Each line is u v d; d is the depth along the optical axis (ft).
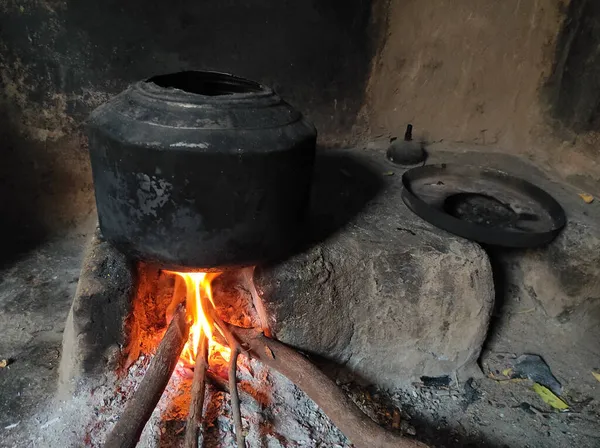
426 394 4.40
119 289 3.51
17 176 5.48
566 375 4.72
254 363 4.01
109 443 2.95
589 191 5.39
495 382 4.58
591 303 5.00
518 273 5.47
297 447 3.58
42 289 5.08
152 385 3.28
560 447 4.02
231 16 5.13
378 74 5.87
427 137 6.34
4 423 3.65
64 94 5.17
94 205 5.85
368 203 4.78
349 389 4.25
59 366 4.14
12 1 4.66
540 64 5.87
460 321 4.26
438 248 4.12
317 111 5.87
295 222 3.39
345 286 3.93
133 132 2.85
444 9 5.59
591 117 5.32
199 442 3.47
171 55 5.17
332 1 5.32
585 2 5.28
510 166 5.94
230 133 2.89
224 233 3.05
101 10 4.83
